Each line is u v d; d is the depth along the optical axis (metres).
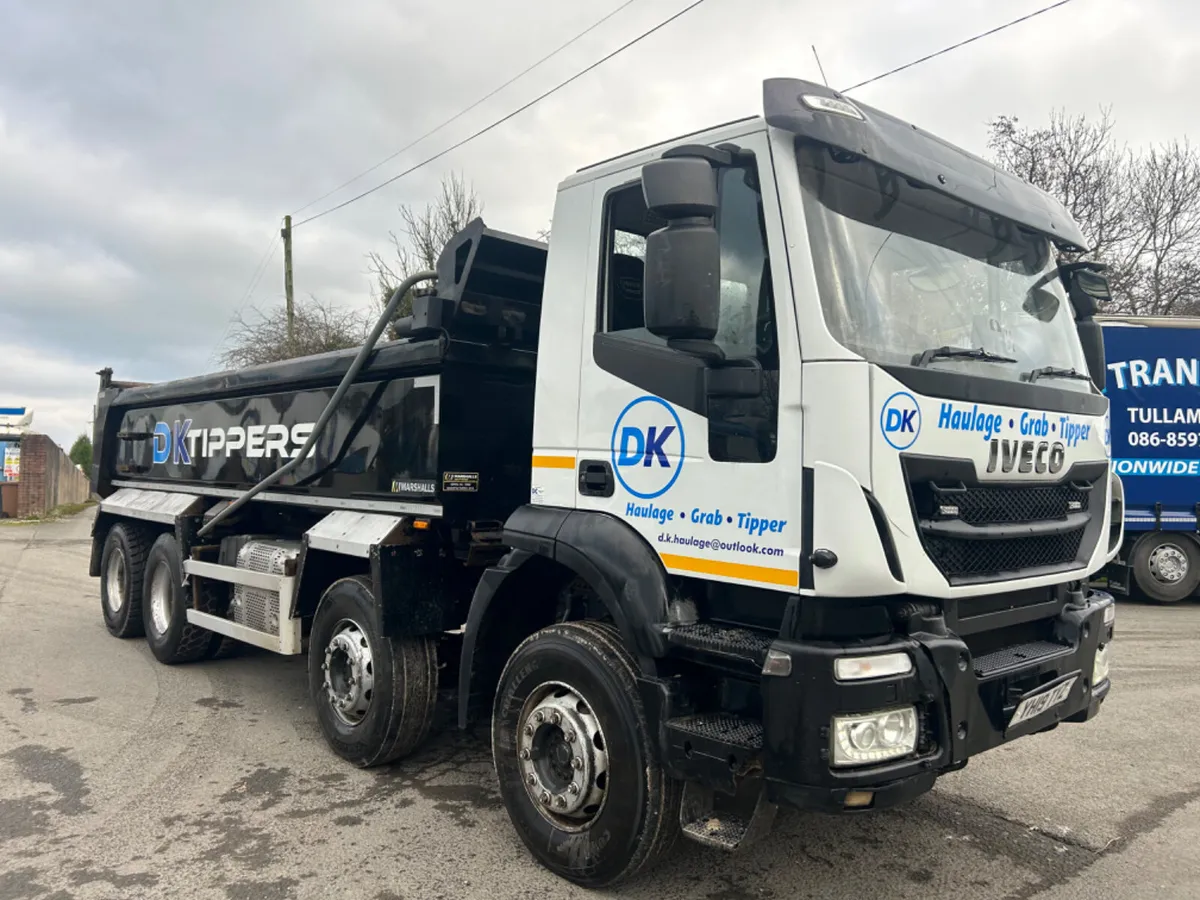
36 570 14.20
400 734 4.77
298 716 6.01
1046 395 3.56
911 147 3.53
